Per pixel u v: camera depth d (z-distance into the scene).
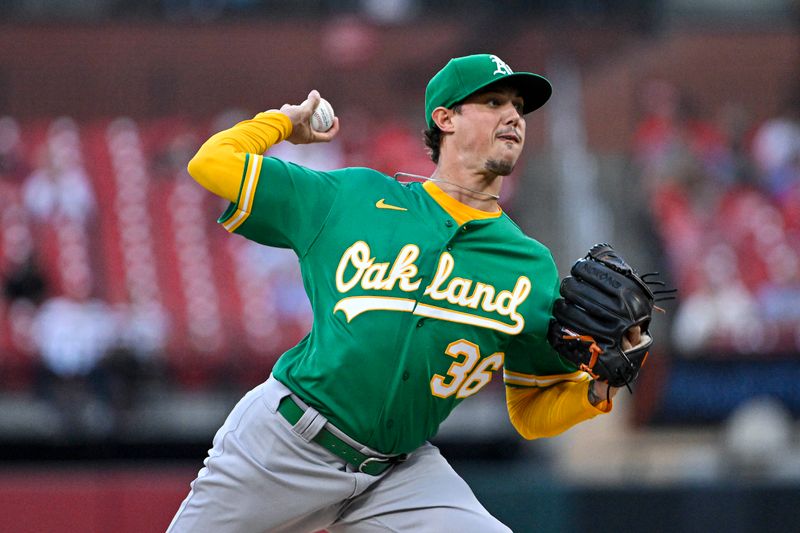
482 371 13.77
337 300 13.27
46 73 56.88
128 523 31.36
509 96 14.06
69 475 34.28
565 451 45.25
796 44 60.44
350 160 55.81
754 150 57.56
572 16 60.94
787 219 53.97
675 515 30.78
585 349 13.63
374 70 59.44
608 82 59.69
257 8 60.62
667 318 48.88
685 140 57.28
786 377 47.62
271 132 13.78
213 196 53.16
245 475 13.34
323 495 13.40
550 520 30.69
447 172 14.12
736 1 61.94
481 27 60.25
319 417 13.17
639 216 53.97
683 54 60.28
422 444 14.09
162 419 42.19
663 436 46.62
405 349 13.13
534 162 57.19
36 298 47.53
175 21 58.28
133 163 54.34
